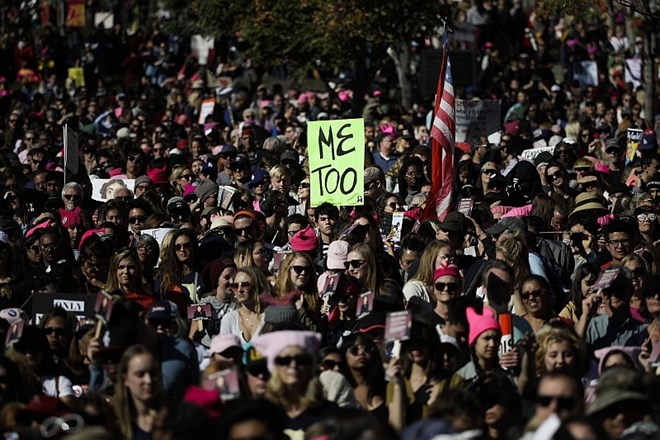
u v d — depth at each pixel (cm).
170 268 3803
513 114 8325
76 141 5228
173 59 11481
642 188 5178
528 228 4172
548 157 5806
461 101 6662
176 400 2759
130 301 3014
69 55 11731
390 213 4525
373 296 3166
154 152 6222
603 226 4119
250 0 8088
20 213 4831
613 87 9975
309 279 3394
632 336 3294
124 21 12900
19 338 2909
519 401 2681
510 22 10844
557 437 2088
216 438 2194
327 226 4084
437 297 3244
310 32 7881
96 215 4678
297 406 2594
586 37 10538
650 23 7575
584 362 2908
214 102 8119
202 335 3478
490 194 4781
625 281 3297
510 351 2958
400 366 2744
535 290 3278
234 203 4544
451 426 2261
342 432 2202
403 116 8012
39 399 2517
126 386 2559
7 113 9125
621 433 2362
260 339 2623
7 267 3659
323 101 8556
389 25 7906
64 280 3478
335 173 4506
